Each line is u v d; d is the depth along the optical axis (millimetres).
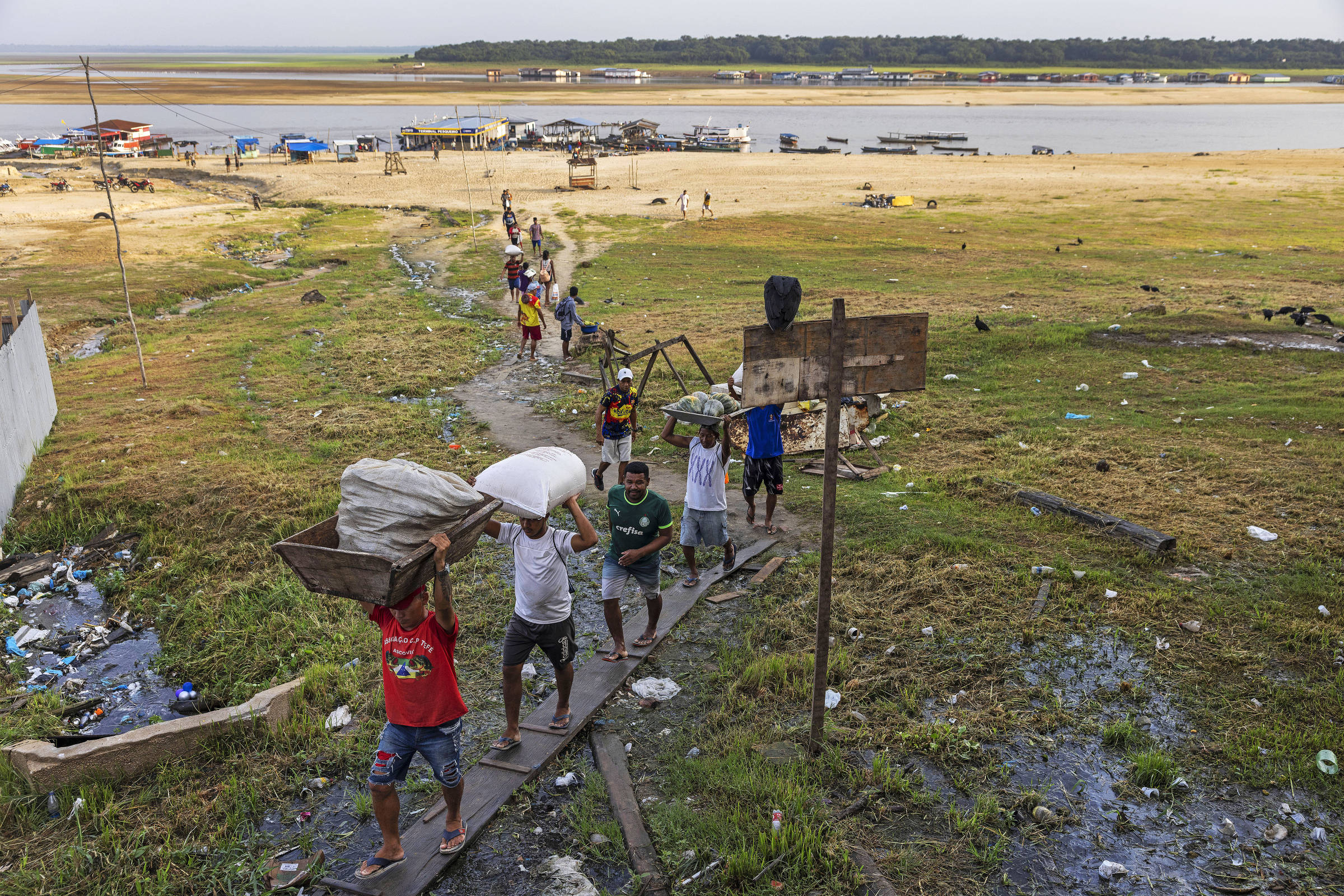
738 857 4867
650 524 6699
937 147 108938
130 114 149000
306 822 5465
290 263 34844
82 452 12852
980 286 26609
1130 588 7852
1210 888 4691
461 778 4930
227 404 15523
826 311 21734
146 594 9055
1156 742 5852
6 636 8328
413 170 72312
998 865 4879
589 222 45906
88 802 5605
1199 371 15766
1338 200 47062
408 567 4281
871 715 6320
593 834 5250
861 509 10109
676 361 17422
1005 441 12273
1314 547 8430
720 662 7156
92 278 29422
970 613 7625
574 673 6953
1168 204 47500
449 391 16578
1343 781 5371
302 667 7508
